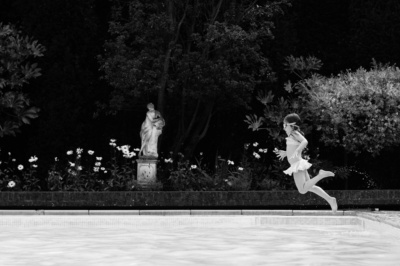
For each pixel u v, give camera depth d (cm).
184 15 2278
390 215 1628
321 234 1388
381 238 1305
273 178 2277
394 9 2473
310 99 2242
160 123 2116
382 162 2347
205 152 2477
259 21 2370
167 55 2223
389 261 981
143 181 2069
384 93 2128
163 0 2325
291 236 1347
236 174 2183
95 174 2138
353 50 2494
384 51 2450
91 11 2359
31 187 2086
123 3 2411
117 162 2400
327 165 2206
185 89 2248
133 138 2436
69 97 2317
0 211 1761
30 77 2192
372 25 2467
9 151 2353
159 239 1289
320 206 2005
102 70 2391
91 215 1741
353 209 2014
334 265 941
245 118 2428
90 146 2395
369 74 2198
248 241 1252
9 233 1409
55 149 2298
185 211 1781
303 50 2598
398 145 2203
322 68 2578
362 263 959
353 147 2158
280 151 1617
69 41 2353
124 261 982
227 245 1186
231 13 2284
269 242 1235
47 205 1900
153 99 2403
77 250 1114
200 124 2358
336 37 2603
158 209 1964
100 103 2350
